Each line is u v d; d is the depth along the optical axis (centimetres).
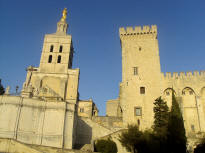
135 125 4450
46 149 2738
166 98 5362
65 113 3644
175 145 3478
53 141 3419
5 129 3328
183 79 5528
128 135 3925
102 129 4609
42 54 6688
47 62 6581
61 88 6112
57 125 3528
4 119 3381
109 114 6681
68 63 6700
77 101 6322
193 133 4897
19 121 3409
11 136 3294
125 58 5622
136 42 5772
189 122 5172
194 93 5403
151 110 4988
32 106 3556
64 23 7494
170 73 5612
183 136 3550
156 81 5281
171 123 3688
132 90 5241
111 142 3738
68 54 6769
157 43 5719
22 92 4106
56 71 6456
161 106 4197
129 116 4981
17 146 2634
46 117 3556
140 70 5434
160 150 3572
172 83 5494
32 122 3469
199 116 5128
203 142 3691
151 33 5794
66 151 2820
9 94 4025
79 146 3875
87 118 4691
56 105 3653
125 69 5494
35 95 4422
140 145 3772
